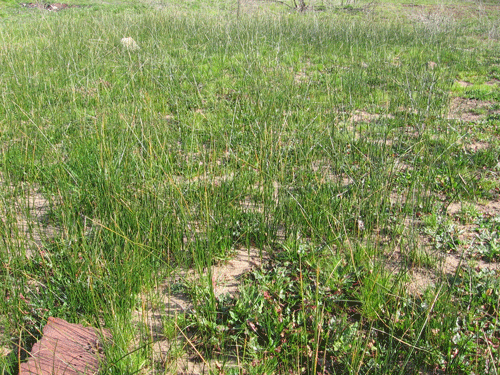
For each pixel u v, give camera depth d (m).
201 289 3.25
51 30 12.08
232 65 9.56
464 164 5.21
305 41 12.35
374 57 10.41
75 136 5.67
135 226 3.72
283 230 4.16
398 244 3.85
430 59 10.86
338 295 3.21
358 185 4.25
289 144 5.24
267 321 2.95
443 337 2.82
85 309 3.06
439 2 22.11
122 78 8.24
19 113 6.28
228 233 3.84
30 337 2.89
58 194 4.18
